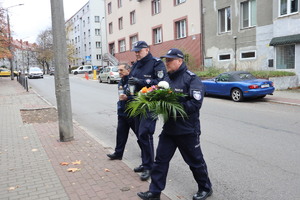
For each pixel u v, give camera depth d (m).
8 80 33.84
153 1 28.50
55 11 5.70
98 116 9.71
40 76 36.56
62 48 5.88
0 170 4.45
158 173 3.37
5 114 9.87
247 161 4.89
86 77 30.84
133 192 3.65
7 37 27.17
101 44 54.38
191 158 3.36
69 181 3.99
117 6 35.84
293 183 3.97
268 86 11.93
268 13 17.30
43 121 8.52
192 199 3.59
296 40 14.90
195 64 22.86
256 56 18.31
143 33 30.53
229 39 20.09
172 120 3.18
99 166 4.59
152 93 3.10
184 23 24.64
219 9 20.72
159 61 4.12
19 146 5.78
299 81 15.60
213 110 10.15
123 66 4.51
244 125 7.65
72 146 5.73
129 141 6.37
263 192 3.73
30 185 3.87
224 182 4.07
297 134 6.58
